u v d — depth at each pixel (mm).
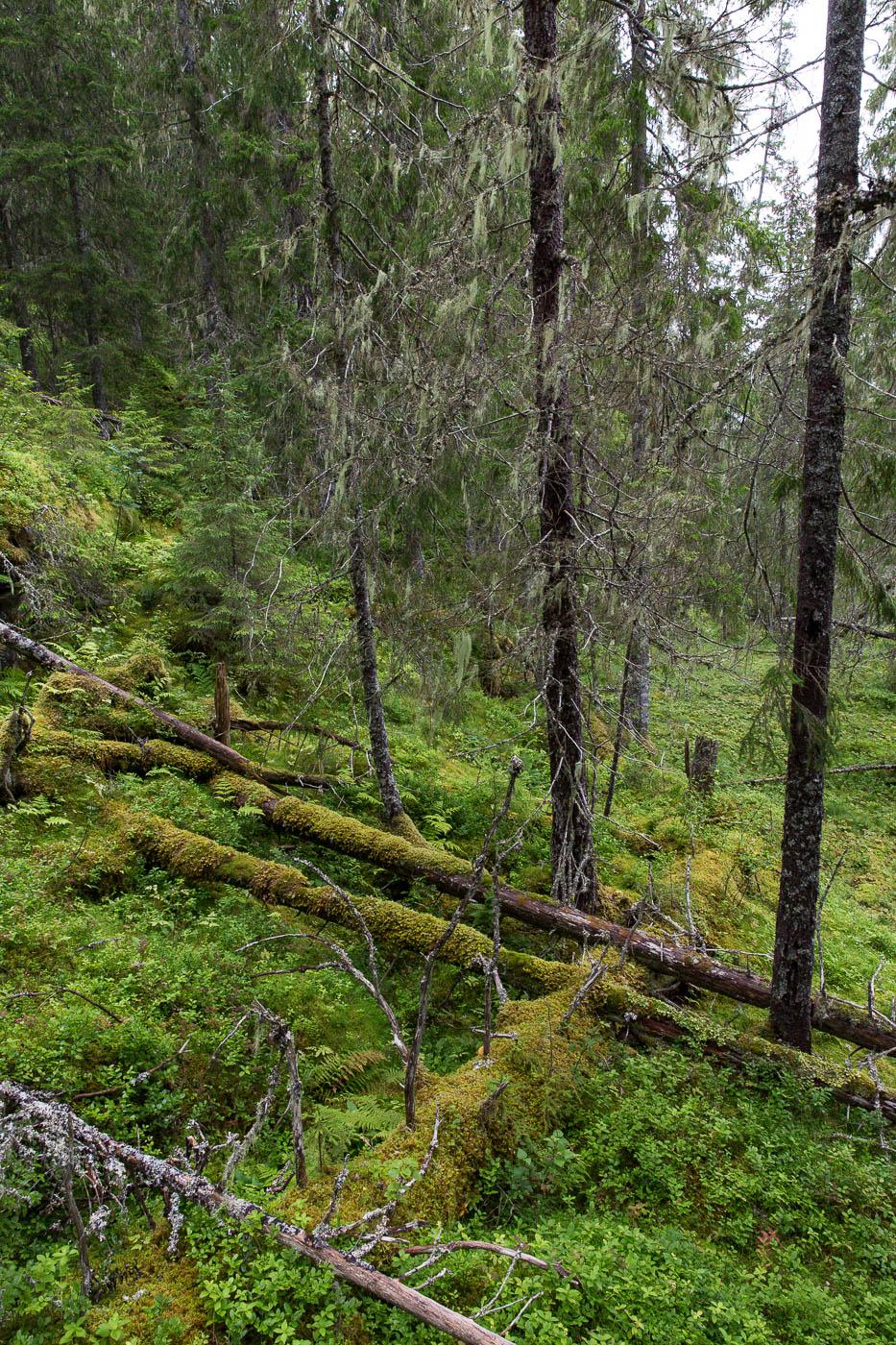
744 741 5867
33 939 5047
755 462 5648
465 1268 3379
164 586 10258
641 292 6609
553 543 6113
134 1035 4406
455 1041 5570
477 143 5828
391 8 7637
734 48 5699
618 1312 3254
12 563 8883
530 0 5836
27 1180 3375
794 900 5871
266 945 5945
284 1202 3523
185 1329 2934
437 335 6379
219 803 7664
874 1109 5363
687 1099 5133
